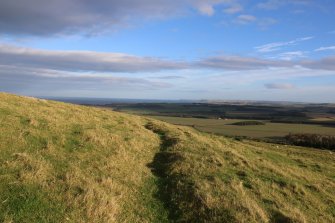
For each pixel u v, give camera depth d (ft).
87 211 36.81
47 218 34.50
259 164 68.80
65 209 36.70
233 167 61.72
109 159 54.70
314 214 47.75
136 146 66.44
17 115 69.67
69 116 81.35
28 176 41.32
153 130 93.20
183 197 44.52
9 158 46.44
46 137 59.16
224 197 44.98
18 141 53.83
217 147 77.56
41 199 37.50
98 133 67.92
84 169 48.93
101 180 45.91
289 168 75.92
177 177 51.67
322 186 62.54
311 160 98.12
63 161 50.34
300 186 57.62
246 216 40.83
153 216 40.22
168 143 76.74
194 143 76.43
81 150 56.95
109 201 39.88
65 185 41.70
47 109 83.82
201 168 56.44
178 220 39.99
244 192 48.34
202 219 39.88
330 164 95.14
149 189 47.32
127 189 45.57
